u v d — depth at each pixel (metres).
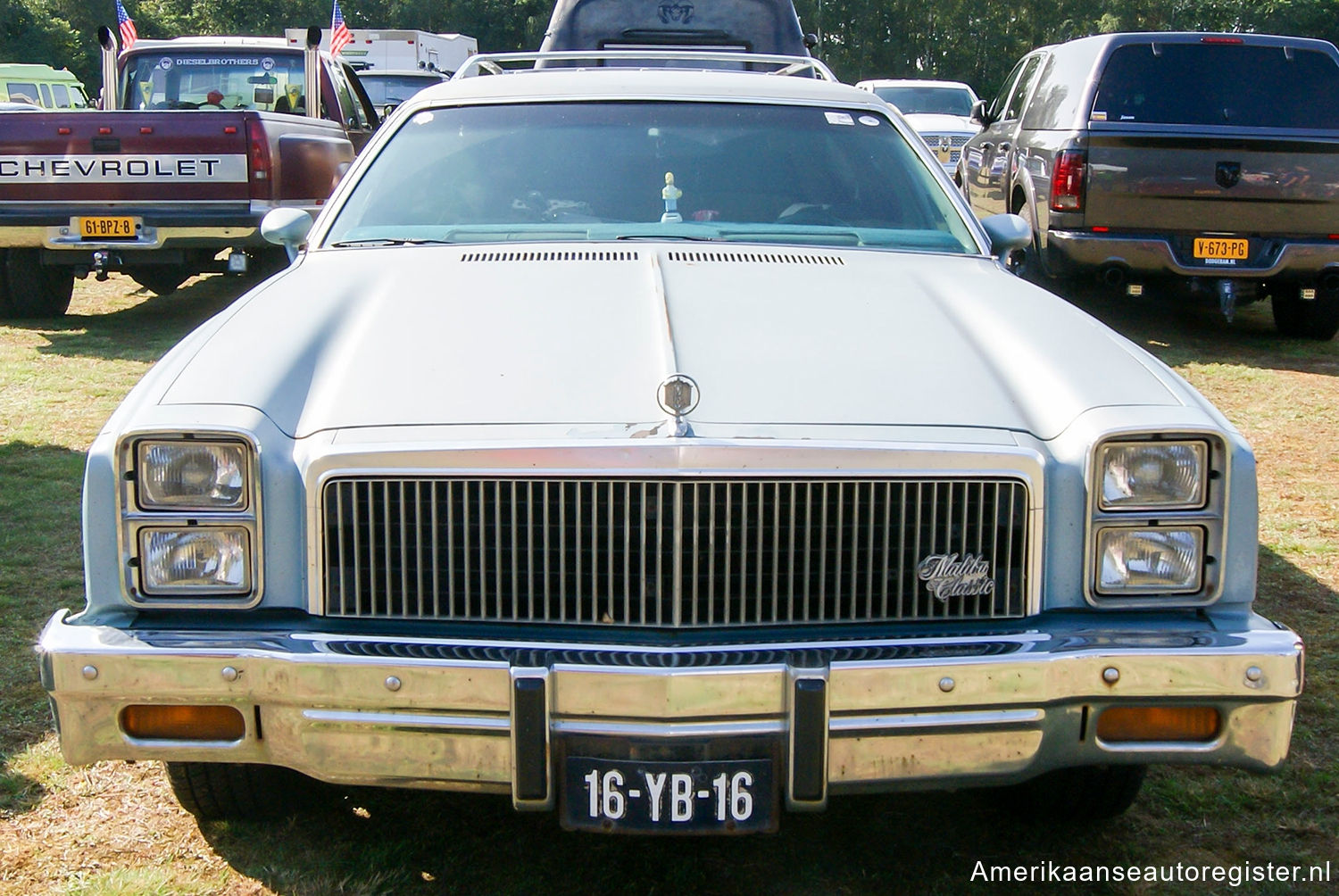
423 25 52.09
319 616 2.39
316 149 8.93
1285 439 6.47
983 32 55.59
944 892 2.68
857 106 4.11
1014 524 2.38
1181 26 56.22
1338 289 8.25
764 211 3.70
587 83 4.09
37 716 3.37
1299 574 4.60
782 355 2.68
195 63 10.52
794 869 2.76
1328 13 55.75
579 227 3.59
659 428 2.36
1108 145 8.09
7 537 4.77
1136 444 2.41
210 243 8.25
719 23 8.15
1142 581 2.43
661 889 2.67
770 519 2.33
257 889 2.61
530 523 2.33
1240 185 8.05
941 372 2.66
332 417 2.46
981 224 3.91
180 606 2.39
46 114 8.13
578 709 2.24
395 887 2.65
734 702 2.23
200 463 2.36
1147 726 2.35
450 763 2.27
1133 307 10.50
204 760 2.35
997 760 2.30
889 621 2.38
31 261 9.06
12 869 2.65
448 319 2.85
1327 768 3.19
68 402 6.85
